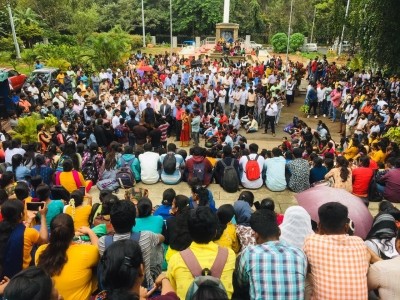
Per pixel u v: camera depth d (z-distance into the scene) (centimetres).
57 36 3728
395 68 1834
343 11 2133
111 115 1422
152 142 1290
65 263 318
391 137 1123
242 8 5188
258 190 872
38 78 1941
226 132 1336
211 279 242
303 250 312
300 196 551
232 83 2058
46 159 860
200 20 5097
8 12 3030
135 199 623
